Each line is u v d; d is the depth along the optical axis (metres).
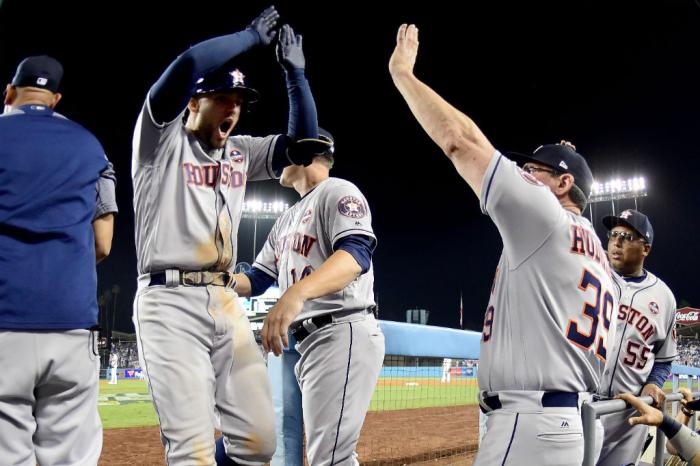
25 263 1.97
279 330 2.10
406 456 5.43
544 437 1.74
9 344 1.93
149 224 2.14
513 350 1.84
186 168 2.17
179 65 1.97
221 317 2.17
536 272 1.83
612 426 3.28
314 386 2.56
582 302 1.83
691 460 2.18
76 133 2.24
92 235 2.22
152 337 2.07
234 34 2.20
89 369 2.14
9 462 1.94
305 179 2.93
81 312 2.08
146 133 2.09
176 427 2.01
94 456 2.18
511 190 1.75
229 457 2.22
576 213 2.12
